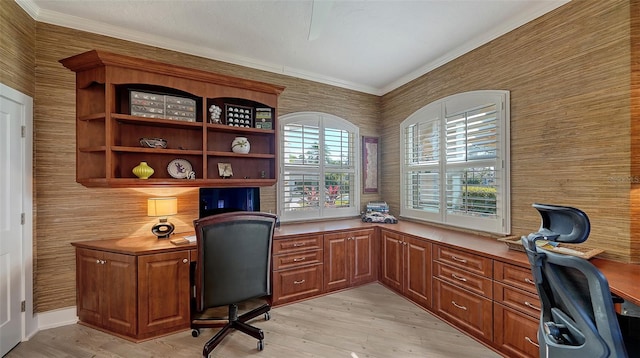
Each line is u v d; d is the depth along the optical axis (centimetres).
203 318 247
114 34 257
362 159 406
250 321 247
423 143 345
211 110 282
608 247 180
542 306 125
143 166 246
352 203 398
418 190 354
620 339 90
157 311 222
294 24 249
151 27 254
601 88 183
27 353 200
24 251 215
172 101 258
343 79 378
